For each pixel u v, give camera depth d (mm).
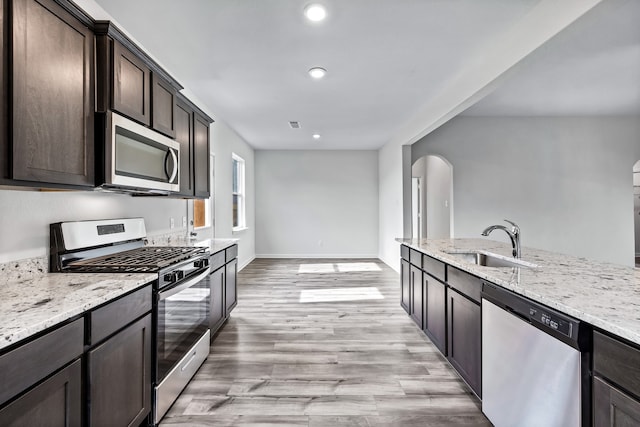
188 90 3576
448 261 2193
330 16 2215
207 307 2486
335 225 7309
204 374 2262
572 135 5293
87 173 1540
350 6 2104
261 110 4344
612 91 4082
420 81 3365
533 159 5301
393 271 5758
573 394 1105
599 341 1020
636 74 3547
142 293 1566
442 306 2354
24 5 1203
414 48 2668
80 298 1225
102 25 1590
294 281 5000
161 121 2195
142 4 2064
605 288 1380
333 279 5133
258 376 2238
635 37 2768
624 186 5297
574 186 5297
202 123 3145
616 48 2961
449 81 3365
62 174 1387
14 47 1163
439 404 1925
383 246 6852
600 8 1734
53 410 1038
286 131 5543
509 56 2449
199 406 1899
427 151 5328
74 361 1133
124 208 2414
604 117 5281
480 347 1783
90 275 1614
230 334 2959
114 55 1651
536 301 1308
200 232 4043
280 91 3637
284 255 7312
